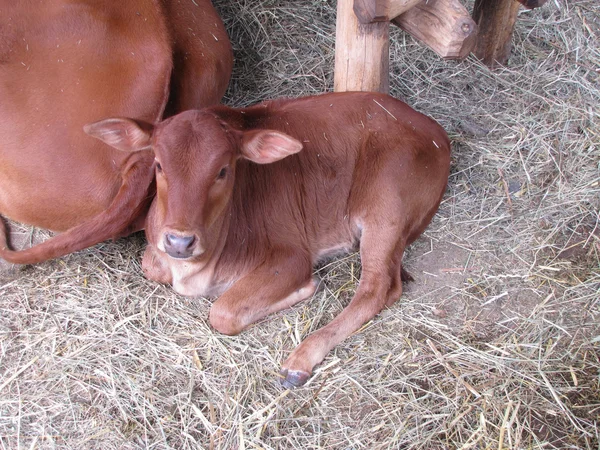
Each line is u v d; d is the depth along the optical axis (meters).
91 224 1.42
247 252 1.48
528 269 1.57
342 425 1.31
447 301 1.52
